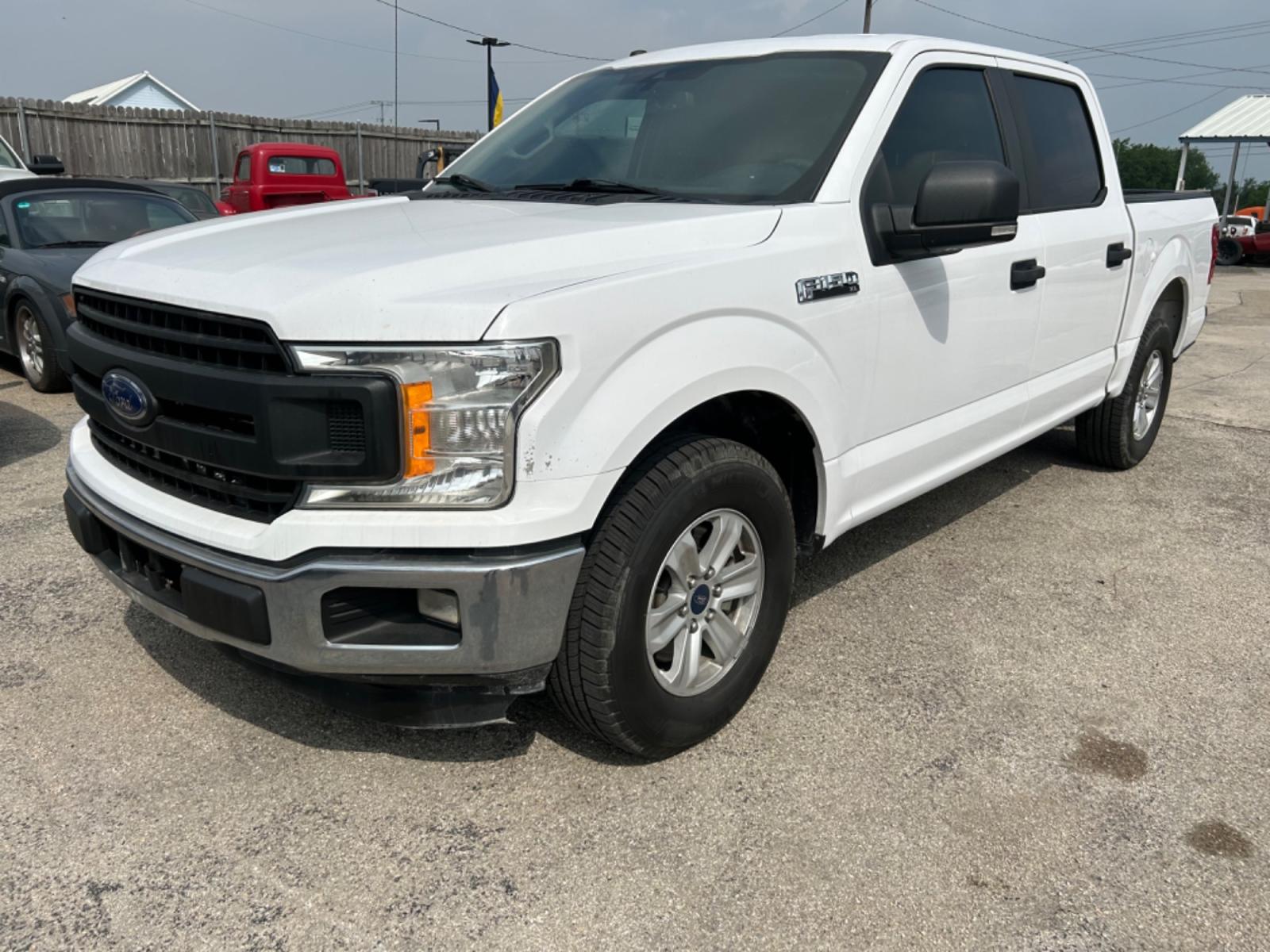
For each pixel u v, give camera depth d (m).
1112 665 3.24
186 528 2.30
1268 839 2.40
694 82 3.49
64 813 2.42
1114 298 4.54
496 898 2.17
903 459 3.29
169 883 2.20
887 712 2.94
